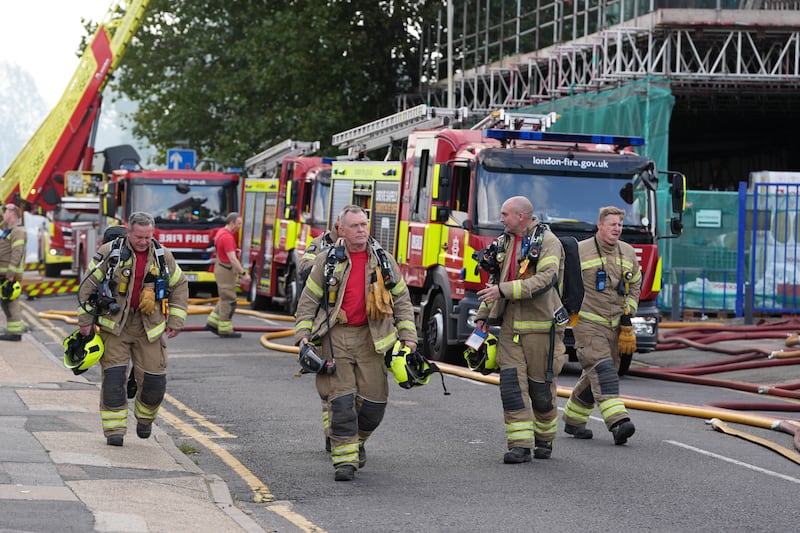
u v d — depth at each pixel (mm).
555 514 13133
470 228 27141
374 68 70688
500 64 60500
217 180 49906
